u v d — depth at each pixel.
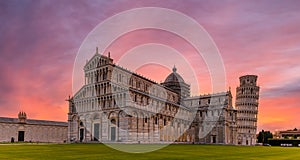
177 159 34.75
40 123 152.00
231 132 161.75
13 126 140.75
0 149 53.50
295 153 58.34
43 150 50.31
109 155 39.47
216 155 45.12
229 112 161.88
